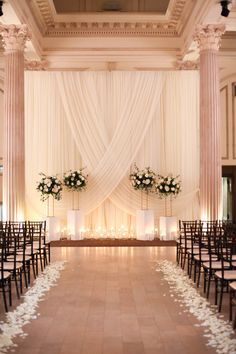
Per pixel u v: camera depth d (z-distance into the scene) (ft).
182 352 16.28
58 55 48.80
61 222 47.06
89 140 47.09
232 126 50.03
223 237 26.18
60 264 33.58
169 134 47.55
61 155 47.24
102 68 49.14
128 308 22.04
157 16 45.85
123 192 47.09
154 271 30.96
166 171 47.37
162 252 39.45
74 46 48.67
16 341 17.40
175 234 45.70
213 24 38.14
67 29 47.91
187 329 18.84
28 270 27.71
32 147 47.09
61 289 25.90
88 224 47.29
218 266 23.73
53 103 47.37
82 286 26.63
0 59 48.80
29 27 41.24
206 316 20.35
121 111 47.16
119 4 45.60
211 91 38.73
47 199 46.55
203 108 39.24
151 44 48.67
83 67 49.14
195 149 47.47
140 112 47.29
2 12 33.83
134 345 17.01
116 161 46.96
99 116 47.16
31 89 47.29
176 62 48.93
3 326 18.97
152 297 24.12
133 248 41.88
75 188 45.34
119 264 33.63
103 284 27.17
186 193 47.16
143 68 49.14
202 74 39.14
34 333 18.35
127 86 47.37
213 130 38.96
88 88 47.39
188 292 24.93
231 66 49.39
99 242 44.32
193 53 46.06
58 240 45.11
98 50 48.78
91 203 46.83
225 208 51.57
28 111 47.16
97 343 17.22
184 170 47.37
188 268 29.68
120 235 47.16
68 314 21.03
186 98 47.62
